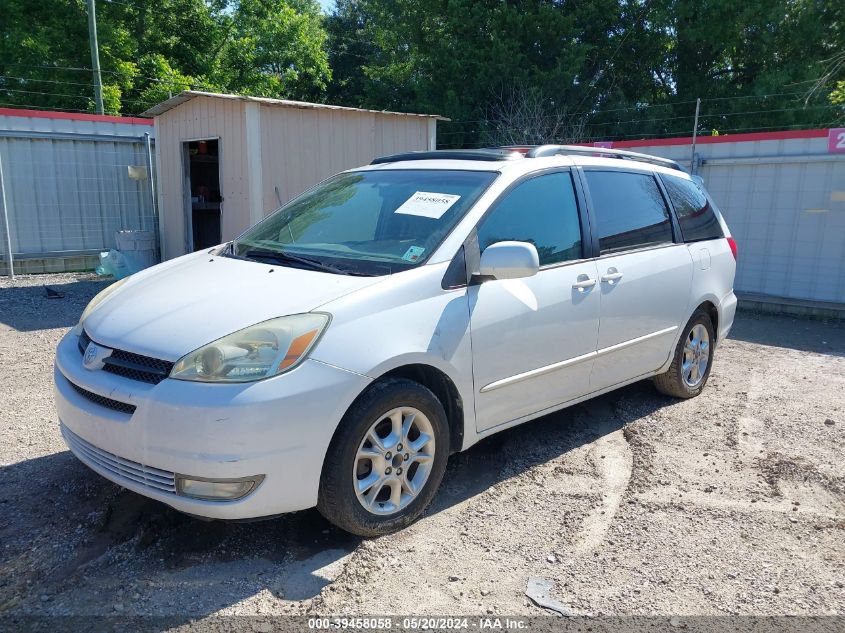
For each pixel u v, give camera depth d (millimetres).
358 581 2992
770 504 3752
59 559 3119
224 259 3975
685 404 5371
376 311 3217
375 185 4312
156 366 3012
